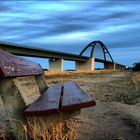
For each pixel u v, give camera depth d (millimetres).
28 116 1043
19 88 1133
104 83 5570
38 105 1082
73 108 1022
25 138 1100
